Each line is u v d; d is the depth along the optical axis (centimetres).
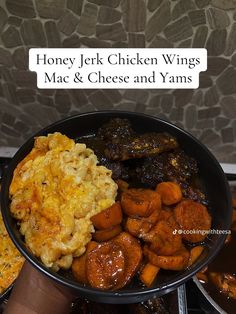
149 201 23
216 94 32
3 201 23
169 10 27
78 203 23
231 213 23
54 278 21
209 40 29
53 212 23
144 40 29
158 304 29
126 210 23
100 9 27
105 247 22
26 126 36
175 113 34
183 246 23
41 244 22
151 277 22
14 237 22
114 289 21
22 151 25
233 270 33
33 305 25
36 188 24
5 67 31
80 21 28
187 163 25
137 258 22
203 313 32
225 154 38
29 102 34
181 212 23
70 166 24
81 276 22
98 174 24
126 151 25
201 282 32
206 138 36
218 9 27
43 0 27
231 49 29
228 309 31
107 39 29
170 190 23
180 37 29
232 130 35
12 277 30
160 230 22
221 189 25
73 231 22
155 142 25
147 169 25
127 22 28
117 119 26
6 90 33
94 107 34
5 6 27
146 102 33
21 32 29
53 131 26
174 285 21
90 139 26
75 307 30
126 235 23
